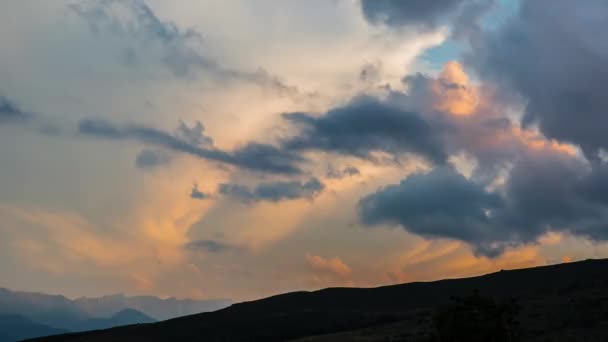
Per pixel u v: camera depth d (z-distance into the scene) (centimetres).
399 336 10556
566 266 15312
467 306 7719
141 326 14612
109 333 13988
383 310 15412
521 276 15512
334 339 11244
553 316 9806
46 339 13812
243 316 15200
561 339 8406
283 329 13800
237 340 13175
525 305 10894
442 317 7738
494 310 7706
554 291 12056
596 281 12262
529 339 8756
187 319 15075
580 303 10238
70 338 13850
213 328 14062
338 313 15100
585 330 8750
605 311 9494
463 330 7481
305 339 11750
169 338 13350
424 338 9794
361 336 11300
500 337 7581
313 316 14800
